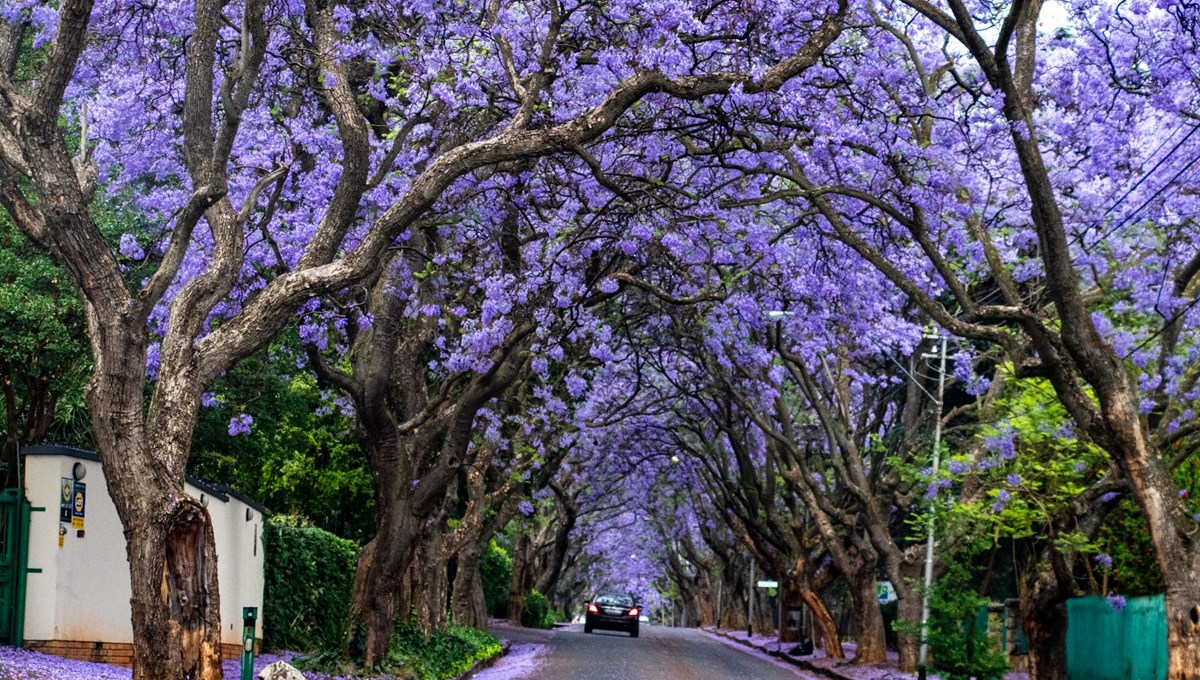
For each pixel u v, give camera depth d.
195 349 11.21
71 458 15.59
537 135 12.53
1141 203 19.97
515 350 19.66
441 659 21.94
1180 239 20.11
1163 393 20.33
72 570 15.54
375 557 19.11
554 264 17.89
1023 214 21.03
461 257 18.38
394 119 18.66
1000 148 20.41
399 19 16.42
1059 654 21.16
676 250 17.59
